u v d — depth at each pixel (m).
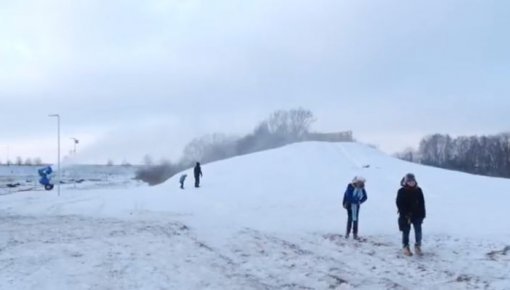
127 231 17.00
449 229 16.83
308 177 35.72
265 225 18.94
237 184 35.06
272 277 10.34
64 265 11.09
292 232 17.08
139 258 12.05
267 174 37.81
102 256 12.23
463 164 107.69
